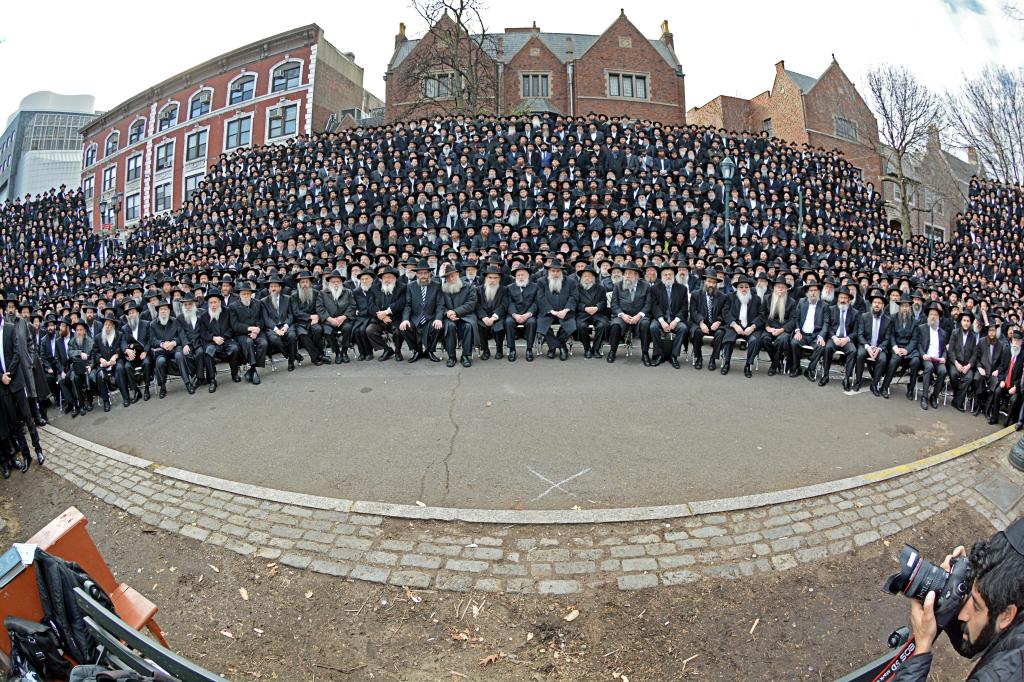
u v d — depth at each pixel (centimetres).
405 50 3384
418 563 455
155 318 973
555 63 3353
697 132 2089
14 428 709
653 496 551
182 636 399
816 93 3603
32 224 2981
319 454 654
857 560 464
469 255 1273
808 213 1830
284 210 1825
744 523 503
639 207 1580
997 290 1902
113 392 1047
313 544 484
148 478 632
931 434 744
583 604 413
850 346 898
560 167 1730
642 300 984
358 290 1045
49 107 6297
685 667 368
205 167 3547
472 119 2062
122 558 491
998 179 2677
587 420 721
